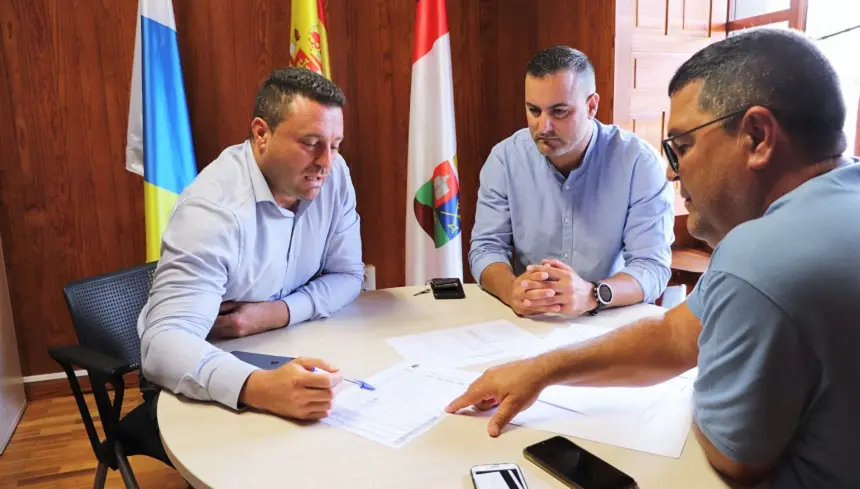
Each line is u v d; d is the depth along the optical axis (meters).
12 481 2.04
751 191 0.75
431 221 2.67
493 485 0.77
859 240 0.65
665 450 0.87
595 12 2.42
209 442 0.91
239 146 1.47
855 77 2.14
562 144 1.66
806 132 0.71
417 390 1.08
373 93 2.82
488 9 2.91
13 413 2.37
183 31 2.53
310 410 0.96
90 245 2.58
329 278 1.58
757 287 0.67
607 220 1.78
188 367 1.06
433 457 0.86
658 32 2.43
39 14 2.37
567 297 1.44
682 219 2.73
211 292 1.25
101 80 2.48
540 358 1.03
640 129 2.47
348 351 1.26
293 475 0.82
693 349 0.99
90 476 2.07
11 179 2.45
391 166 2.91
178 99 2.37
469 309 1.54
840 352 0.64
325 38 2.51
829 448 0.68
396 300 1.62
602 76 2.42
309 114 1.26
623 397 1.04
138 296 1.62
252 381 1.01
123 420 1.45
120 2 2.44
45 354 2.59
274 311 1.39
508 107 3.00
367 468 0.84
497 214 1.89
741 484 0.78
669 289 2.19
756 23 2.47
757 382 0.68
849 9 2.16
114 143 2.53
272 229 1.41
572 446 0.87
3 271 2.41
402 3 2.77
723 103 0.73
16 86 2.40
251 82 2.64
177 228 1.28
